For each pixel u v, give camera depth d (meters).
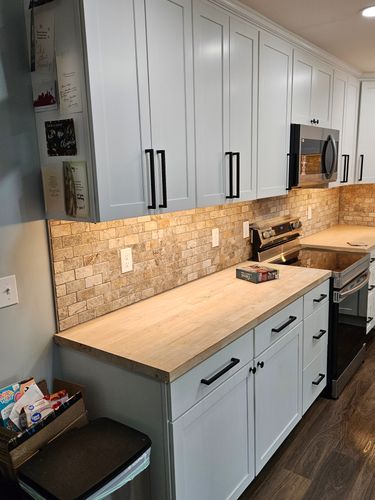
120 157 1.56
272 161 2.61
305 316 2.40
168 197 1.80
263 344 1.98
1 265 1.60
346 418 2.64
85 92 1.43
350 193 4.50
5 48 1.53
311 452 2.34
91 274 1.92
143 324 1.86
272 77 2.50
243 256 3.03
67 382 1.77
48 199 1.68
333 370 2.81
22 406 1.53
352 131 3.82
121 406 1.61
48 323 1.78
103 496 1.28
